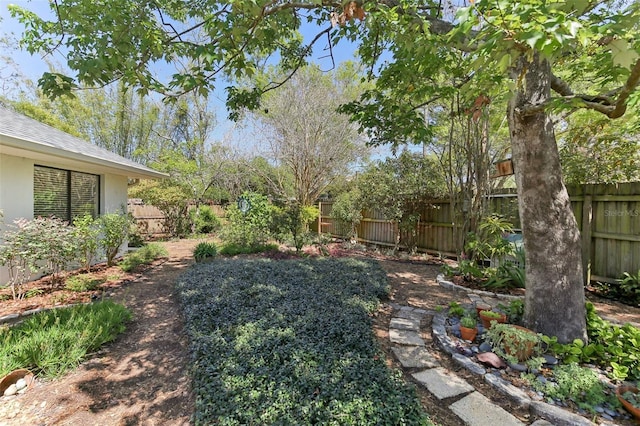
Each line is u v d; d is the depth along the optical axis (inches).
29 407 83.7
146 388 92.7
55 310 126.3
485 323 119.4
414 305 159.3
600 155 193.5
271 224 321.7
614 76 111.3
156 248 293.1
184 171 501.4
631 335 97.6
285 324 119.5
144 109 674.2
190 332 118.5
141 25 110.5
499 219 213.6
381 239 365.4
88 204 267.1
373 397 77.5
